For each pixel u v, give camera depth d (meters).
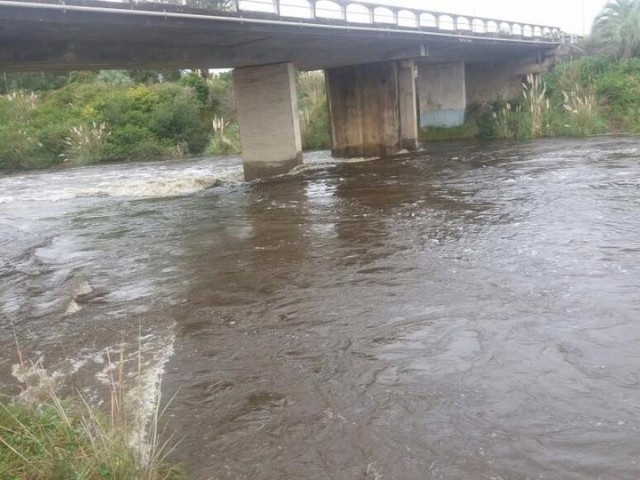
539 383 5.42
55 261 11.74
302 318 7.54
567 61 37.72
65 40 14.41
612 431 4.62
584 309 7.01
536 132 31.92
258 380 5.94
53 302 9.05
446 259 9.59
